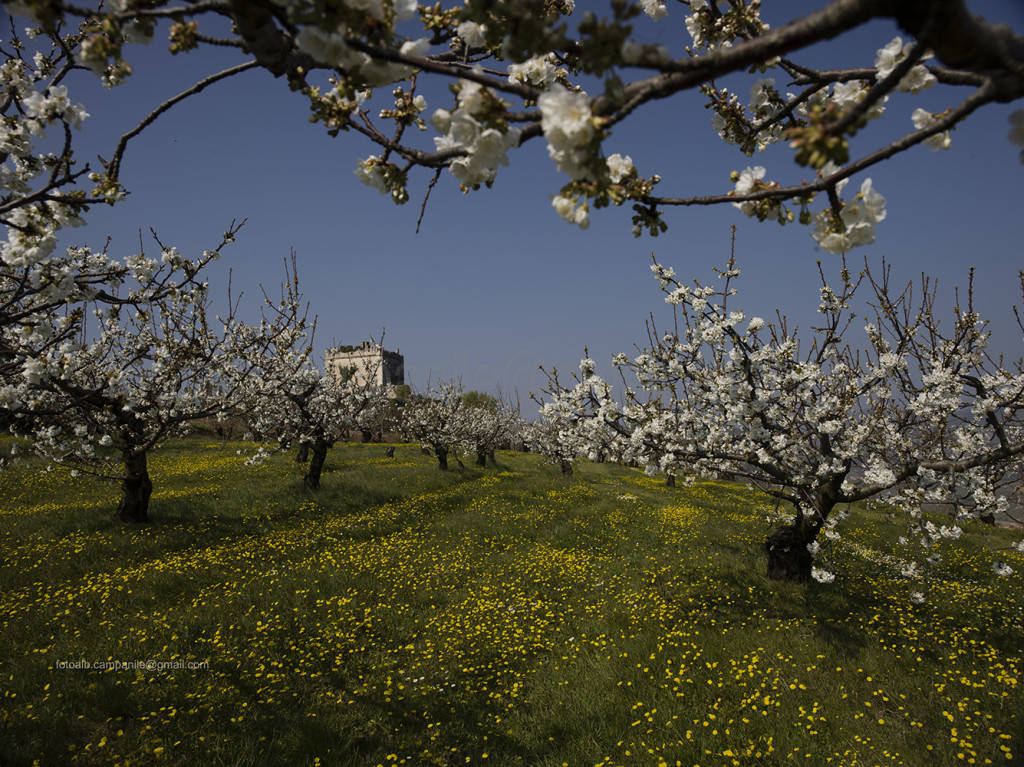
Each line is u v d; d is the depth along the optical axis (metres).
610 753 4.48
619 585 8.75
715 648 6.02
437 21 2.08
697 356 7.94
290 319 12.69
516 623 7.09
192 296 6.62
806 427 7.95
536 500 17.16
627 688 5.38
